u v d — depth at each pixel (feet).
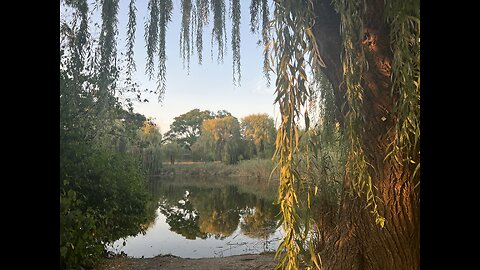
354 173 6.01
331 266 6.95
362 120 6.15
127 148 20.20
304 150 5.90
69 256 11.40
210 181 49.37
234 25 8.45
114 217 16.84
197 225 27.22
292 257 5.40
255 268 13.60
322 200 8.02
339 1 5.80
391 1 5.71
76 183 14.10
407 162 6.22
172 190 48.96
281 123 5.41
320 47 6.52
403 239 6.25
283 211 5.43
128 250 19.11
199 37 8.44
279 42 5.36
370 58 6.16
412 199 6.23
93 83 11.23
